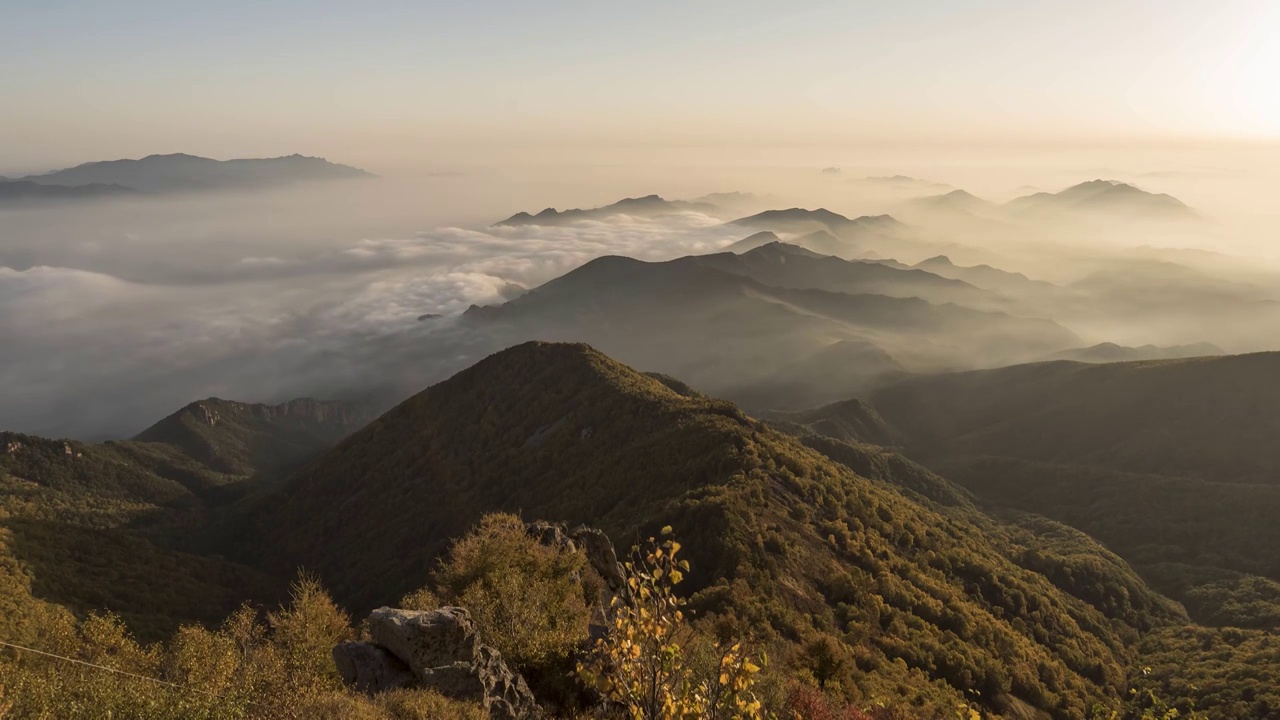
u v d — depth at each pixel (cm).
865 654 6725
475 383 17488
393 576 11375
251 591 11281
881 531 10612
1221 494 16625
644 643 1081
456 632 2216
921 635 7806
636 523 9319
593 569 4025
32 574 8888
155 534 17550
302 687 2009
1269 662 8125
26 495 19138
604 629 2875
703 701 1082
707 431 11769
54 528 10812
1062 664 8712
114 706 1755
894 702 4703
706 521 8800
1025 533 16275
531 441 14700
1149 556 15212
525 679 2434
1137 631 11188
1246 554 14400
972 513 17938
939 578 9919
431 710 1886
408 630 2177
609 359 16838
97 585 9475
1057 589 11488
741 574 7844
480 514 12950
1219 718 7162
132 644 3375
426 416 17262
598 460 12875
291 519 15938
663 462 11606
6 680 1788
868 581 8594
